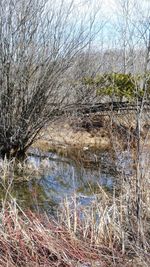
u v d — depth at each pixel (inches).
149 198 196.4
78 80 376.8
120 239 184.7
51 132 426.3
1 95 332.5
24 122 341.4
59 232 182.5
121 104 280.5
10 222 182.1
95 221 192.5
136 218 187.6
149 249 176.1
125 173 202.4
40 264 164.7
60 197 257.0
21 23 321.1
